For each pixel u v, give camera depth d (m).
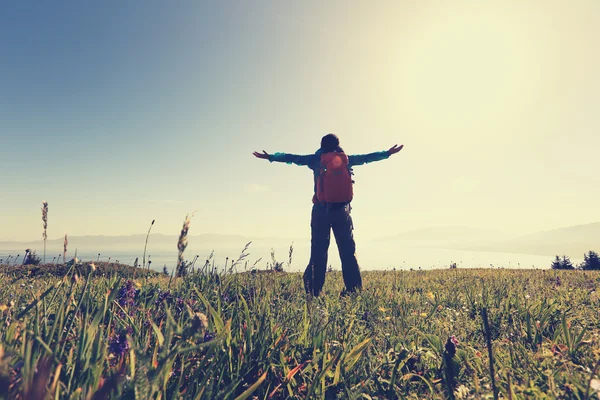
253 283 4.22
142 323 2.40
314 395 2.19
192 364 2.04
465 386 2.31
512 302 4.86
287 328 2.95
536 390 1.94
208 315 2.57
